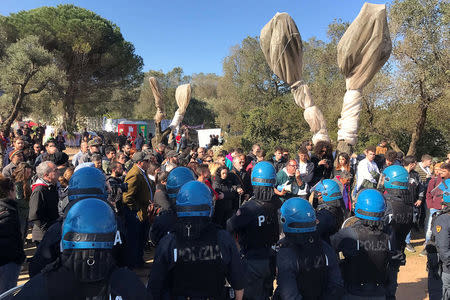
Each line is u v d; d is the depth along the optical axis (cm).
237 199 606
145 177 532
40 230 434
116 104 3762
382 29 674
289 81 839
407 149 1852
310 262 216
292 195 564
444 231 326
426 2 1537
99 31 3178
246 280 212
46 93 2512
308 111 839
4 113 2655
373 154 586
